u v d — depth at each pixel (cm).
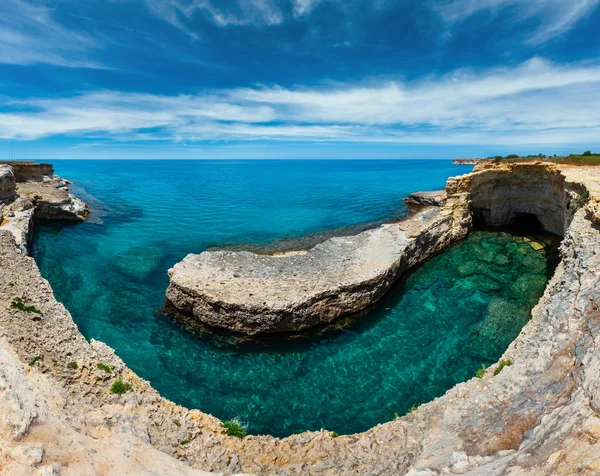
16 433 611
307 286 2177
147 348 1908
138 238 3878
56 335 1417
